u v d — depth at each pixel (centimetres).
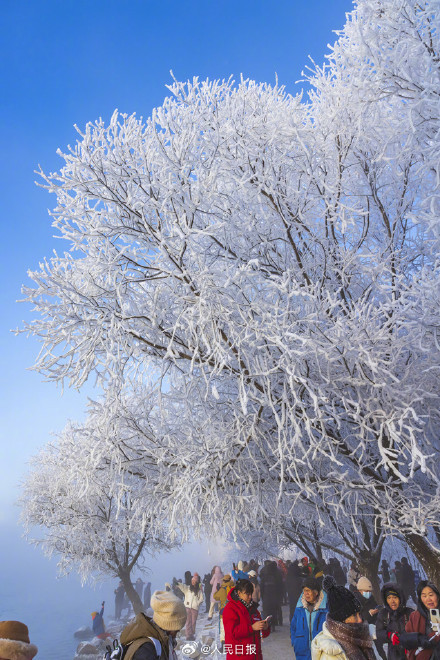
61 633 2353
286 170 733
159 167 659
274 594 1205
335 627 275
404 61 638
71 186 628
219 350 600
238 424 659
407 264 737
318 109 811
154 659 213
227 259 697
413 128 630
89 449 709
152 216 650
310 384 607
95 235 638
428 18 635
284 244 757
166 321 666
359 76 665
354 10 708
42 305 590
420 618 409
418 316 609
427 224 668
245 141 694
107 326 619
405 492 680
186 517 720
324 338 614
